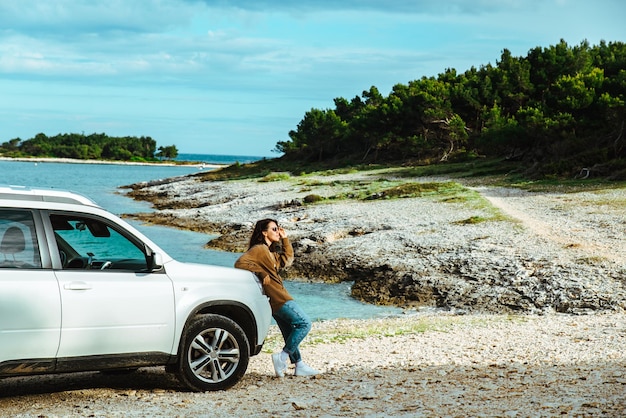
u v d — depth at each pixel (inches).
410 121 3656.5
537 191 1835.6
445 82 3971.5
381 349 458.9
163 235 1592.0
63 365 266.2
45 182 4448.8
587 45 3284.9
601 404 258.7
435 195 1782.7
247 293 312.3
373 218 1433.3
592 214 1323.8
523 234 1109.1
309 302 837.8
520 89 3341.5
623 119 2197.3
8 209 264.1
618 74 2571.4
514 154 2728.8
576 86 2405.3
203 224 1769.2
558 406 258.4
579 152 2281.0
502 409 257.1
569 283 791.1
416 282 880.9
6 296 253.3
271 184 2888.8
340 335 529.3
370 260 1027.3
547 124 2386.8
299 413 258.4
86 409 265.6
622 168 2009.1
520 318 636.1
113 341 275.1
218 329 302.0
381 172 3026.6
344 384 327.6
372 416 250.7
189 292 294.7
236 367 307.3
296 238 1284.4
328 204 1840.6
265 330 320.5
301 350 458.3
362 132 4065.0
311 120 5147.6
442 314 743.7
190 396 292.7
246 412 261.3
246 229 1530.5
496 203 1589.6
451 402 275.0
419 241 1116.5
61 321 263.3
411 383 326.6
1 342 252.4
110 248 285.9
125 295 277.6
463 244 1056.2
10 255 261.3
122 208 2518.5
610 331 524.7
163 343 287.1
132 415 255.3
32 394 295.4
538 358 410.3
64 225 276.2
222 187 3034.0
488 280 852.0
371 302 840.9
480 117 3408.0
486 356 422.9
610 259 886.4
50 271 265.9
